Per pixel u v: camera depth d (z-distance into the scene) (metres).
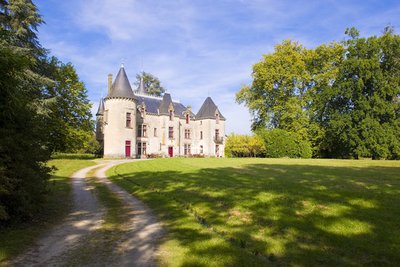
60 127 29.28
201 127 58.81
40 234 7.30
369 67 37.75
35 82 23.22
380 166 21.70
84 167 26.48
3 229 7.54
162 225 7.99
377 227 6.75
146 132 51.69
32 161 8.75
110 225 8.14
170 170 20.95
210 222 7.96
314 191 10.65
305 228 6.97
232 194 10.93
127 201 11.54
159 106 55.12
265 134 45.09
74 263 5.55
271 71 42.41
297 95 44.91
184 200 10.68
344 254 5.64
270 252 5.86
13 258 5.77
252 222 7.68
